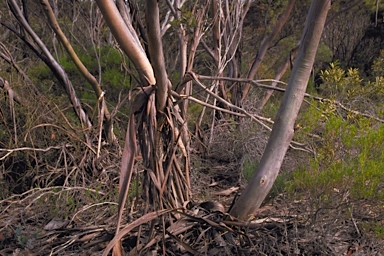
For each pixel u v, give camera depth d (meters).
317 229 3.80
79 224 4.45
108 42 9.22
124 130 6.79
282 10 10.27
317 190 3.97
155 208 3.70
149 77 3.68
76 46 9.04
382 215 4.04
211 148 6.73
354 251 3.75
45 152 5.48
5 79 5.61
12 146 5.30
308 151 5.50
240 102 7.44
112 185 5.17
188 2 6.68
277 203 4.61
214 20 6.79
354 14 15.35
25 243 4.00
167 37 8.36
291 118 3.67
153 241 3.64
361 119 4.56
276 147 3.69
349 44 15.83
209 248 3.71
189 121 7.05
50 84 7.46
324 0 3.47
